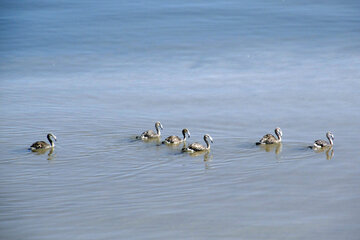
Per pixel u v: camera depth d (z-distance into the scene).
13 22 84.75
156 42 74.62
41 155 38.38
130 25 82.44
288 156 37.50
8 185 33.47
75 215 29.61
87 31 80.31
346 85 53.72
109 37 77.50
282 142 40.22
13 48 73.62
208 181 33.88
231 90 53.78
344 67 60.59
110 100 51.94
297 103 48.88
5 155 38.38
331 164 35.88
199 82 57.12
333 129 42.34
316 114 45.78
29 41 76.44
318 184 32.97
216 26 80.50
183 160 37.31
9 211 30.08
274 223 28.39
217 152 38.72
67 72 63.47
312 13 84.19
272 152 38.34
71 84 58.25
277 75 58.69
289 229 27.78
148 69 63.41
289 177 34.16
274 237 27.05
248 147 39.47
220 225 28.31
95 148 39.75
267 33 76.75
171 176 34.72
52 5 94.44
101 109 49.25
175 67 63.81
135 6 92.31
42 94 54.59
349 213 29.33
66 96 53.72
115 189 32.94
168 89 54.94
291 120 44.72
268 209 29.95
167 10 89.06
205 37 75.88
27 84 58.66
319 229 27.72
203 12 87.12
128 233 27.64
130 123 45.41
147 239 27.03
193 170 35.56
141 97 52.56
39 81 59.88
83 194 32.25
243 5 89.94
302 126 43.28
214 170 35.50
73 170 35.81
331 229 27.70
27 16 88.00
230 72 60.72
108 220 29.00
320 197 31.25
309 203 30.56
